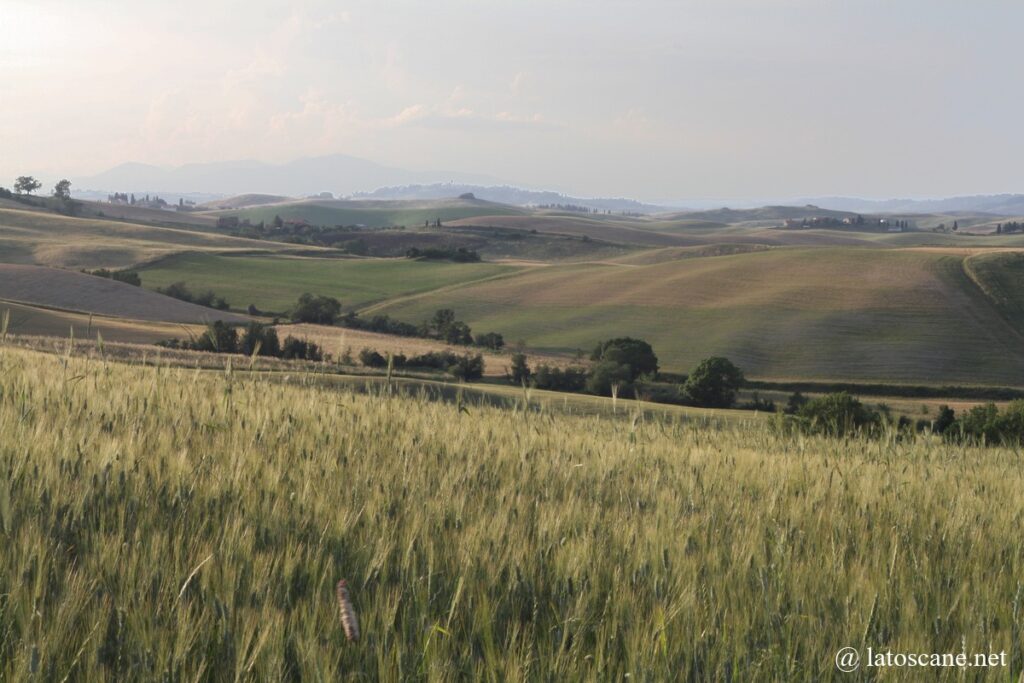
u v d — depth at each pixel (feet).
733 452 28.35
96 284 367.66
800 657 11.11
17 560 10.59
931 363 298.56
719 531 15.47
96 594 10.29
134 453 15.52
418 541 12.91
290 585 11.21
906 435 38.50
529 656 10.07
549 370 258.98
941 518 18.75
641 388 254.68
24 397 19.04
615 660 10.48
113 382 24.59
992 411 95.09
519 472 19.04
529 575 12.25
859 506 19.44
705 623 11.50
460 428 24.82
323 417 23.31
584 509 16.08
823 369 295.89
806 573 13.55
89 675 8.88
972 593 13.48
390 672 9.57
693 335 341.62
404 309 424.05
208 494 13.87
